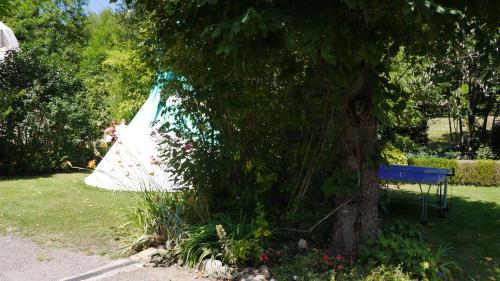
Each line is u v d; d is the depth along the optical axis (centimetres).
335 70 421
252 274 437
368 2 336
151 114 866
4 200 768
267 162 569
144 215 552
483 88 1315
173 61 514
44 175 1080
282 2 359
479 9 363
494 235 626
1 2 817
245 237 476
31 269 459
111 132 915
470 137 1430
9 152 1073
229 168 556
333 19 351
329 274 429
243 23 307
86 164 1188
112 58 1371
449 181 1151
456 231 647
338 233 477
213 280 433
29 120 1083
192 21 417
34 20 2672
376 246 468
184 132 589
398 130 1284
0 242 545
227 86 525
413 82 877
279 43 365
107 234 577
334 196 540
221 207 564
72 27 3038
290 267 446
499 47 439
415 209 793
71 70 1213
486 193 1000
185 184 580
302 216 536
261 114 553
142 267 467
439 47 459
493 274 475
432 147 1574
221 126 568
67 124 1125
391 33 376
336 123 518
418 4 283
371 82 419
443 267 452
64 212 686
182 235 501
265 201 563
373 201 475
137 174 757
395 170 708
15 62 1107
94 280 430
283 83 541
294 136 573
